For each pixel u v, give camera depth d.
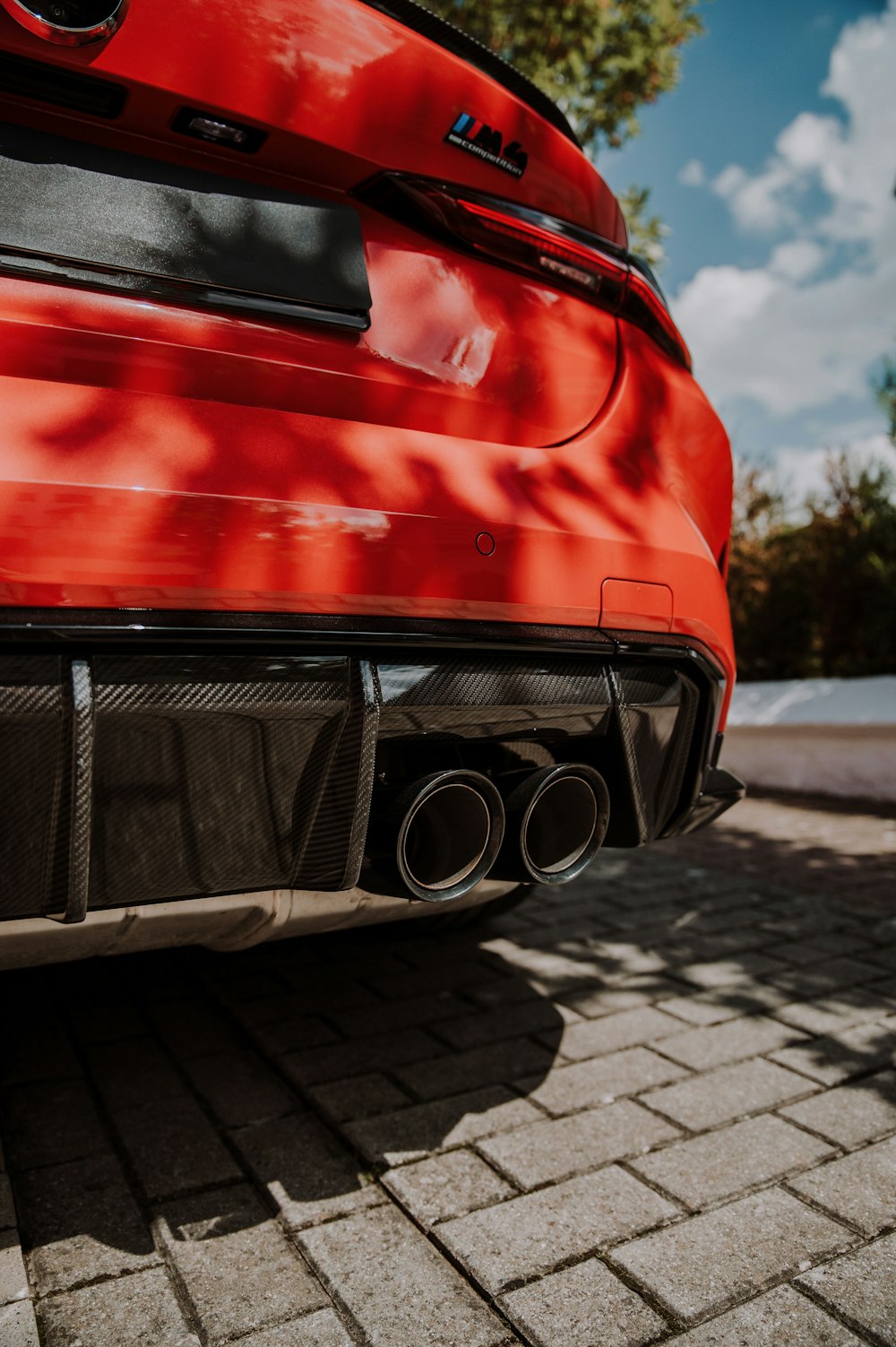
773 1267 1.49
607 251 1.88
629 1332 1.35
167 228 1.43
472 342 1.71
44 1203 1.62
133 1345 1.31
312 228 1.56
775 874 3.91
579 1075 2.11
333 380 1.54
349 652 1.41
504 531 1.58
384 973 2.67
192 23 1.38
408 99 1.58
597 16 7.82
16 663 1.17
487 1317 1.38
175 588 1.28
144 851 1.28
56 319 1.32
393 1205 1.65
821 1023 2.39
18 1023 2.31
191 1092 2.01
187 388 1.40
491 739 1.57
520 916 3.25
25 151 1.34
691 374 2.15
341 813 1.41
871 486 6.54
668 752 1.83
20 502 1.19
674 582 1.81
